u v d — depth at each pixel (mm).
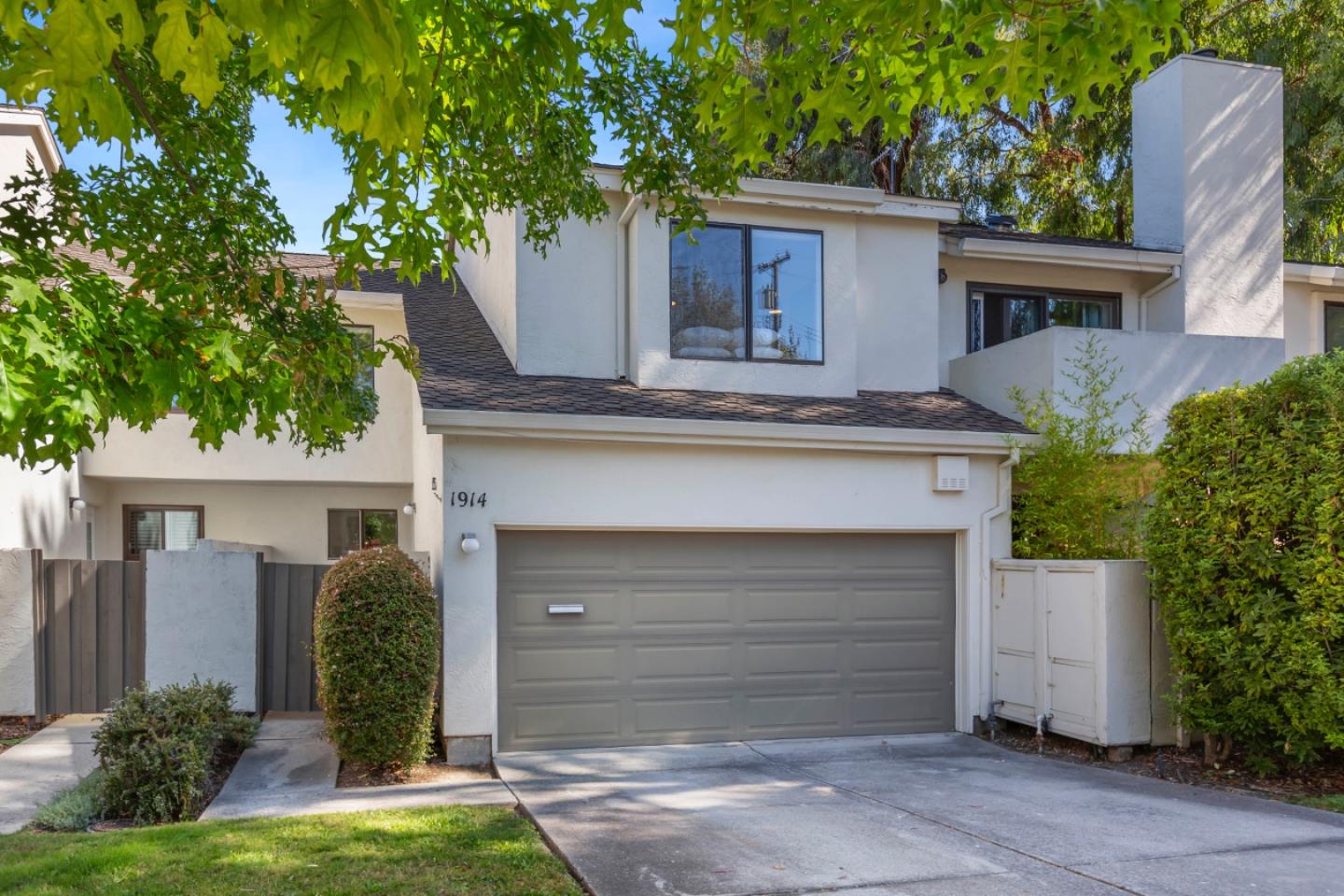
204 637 9531
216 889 4801
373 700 7457
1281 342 11312
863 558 9734
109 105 2953
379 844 5598
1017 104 4648
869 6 4102
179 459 13539
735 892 4938
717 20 4523
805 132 20453
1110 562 8406
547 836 5926
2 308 3807
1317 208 18281
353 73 2699
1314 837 5980
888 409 10508
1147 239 13453
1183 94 12922
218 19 2609
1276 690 7430
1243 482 7594
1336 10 16906
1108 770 8055
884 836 5988
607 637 8938
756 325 10688
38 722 9211
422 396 8859
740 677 9281
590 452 8812
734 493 9203
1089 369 10359
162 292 4570
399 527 15031
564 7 4168
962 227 13617
